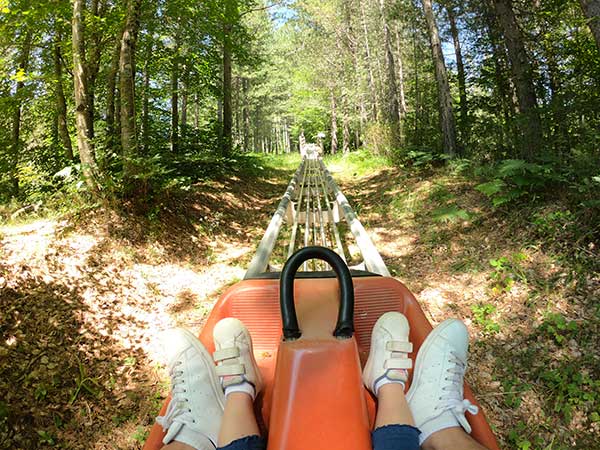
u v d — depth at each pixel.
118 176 6.38
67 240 5.24
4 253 4.56
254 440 1.24
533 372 3.40
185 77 12.93
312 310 1.46
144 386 3.52
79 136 6.14
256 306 1.97
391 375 1.36
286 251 6.20
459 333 1.55
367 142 18.31
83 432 3.01
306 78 35.66
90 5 8.97
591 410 2.98
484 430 1.42
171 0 10.33
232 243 7.27
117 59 8.99
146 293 5.00
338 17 27.94
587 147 5.45
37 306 3.98
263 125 56.81
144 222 6.25
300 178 10.17
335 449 1.06
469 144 10.93
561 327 3.62
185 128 13.34
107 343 3.93
